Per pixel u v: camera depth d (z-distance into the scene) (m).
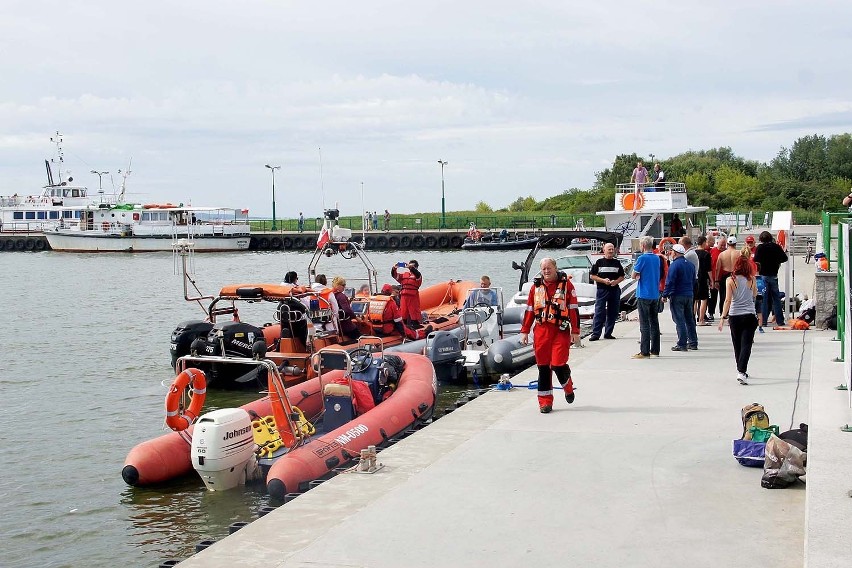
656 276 13.70
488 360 16.00
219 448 9.41
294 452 9.22
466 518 6.37
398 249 77.25
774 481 6.85
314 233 78.69
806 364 12.70
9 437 12.97
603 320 16.34
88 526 9.14
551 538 5.92
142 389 16.52
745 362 11.16
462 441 8.83
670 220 34.03
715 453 7.98
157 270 54.22
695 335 14.59
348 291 19.12
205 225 73.31
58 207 74.69
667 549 5.66
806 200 90.88
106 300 35.59
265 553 5.85
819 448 6.64
